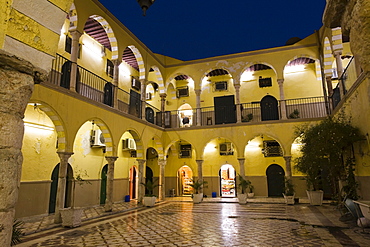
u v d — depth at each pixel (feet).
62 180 32.48
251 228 28.09
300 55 56.24
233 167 64.80
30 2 8.05
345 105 38.91
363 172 32.68
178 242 22.80
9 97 7.02
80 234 26.30
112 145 42.73
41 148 38.73
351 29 9.91
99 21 43.83
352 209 27.81
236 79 59.57
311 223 30.04
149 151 70.85
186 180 69.97
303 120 53.06
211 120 66.90
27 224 31.32
